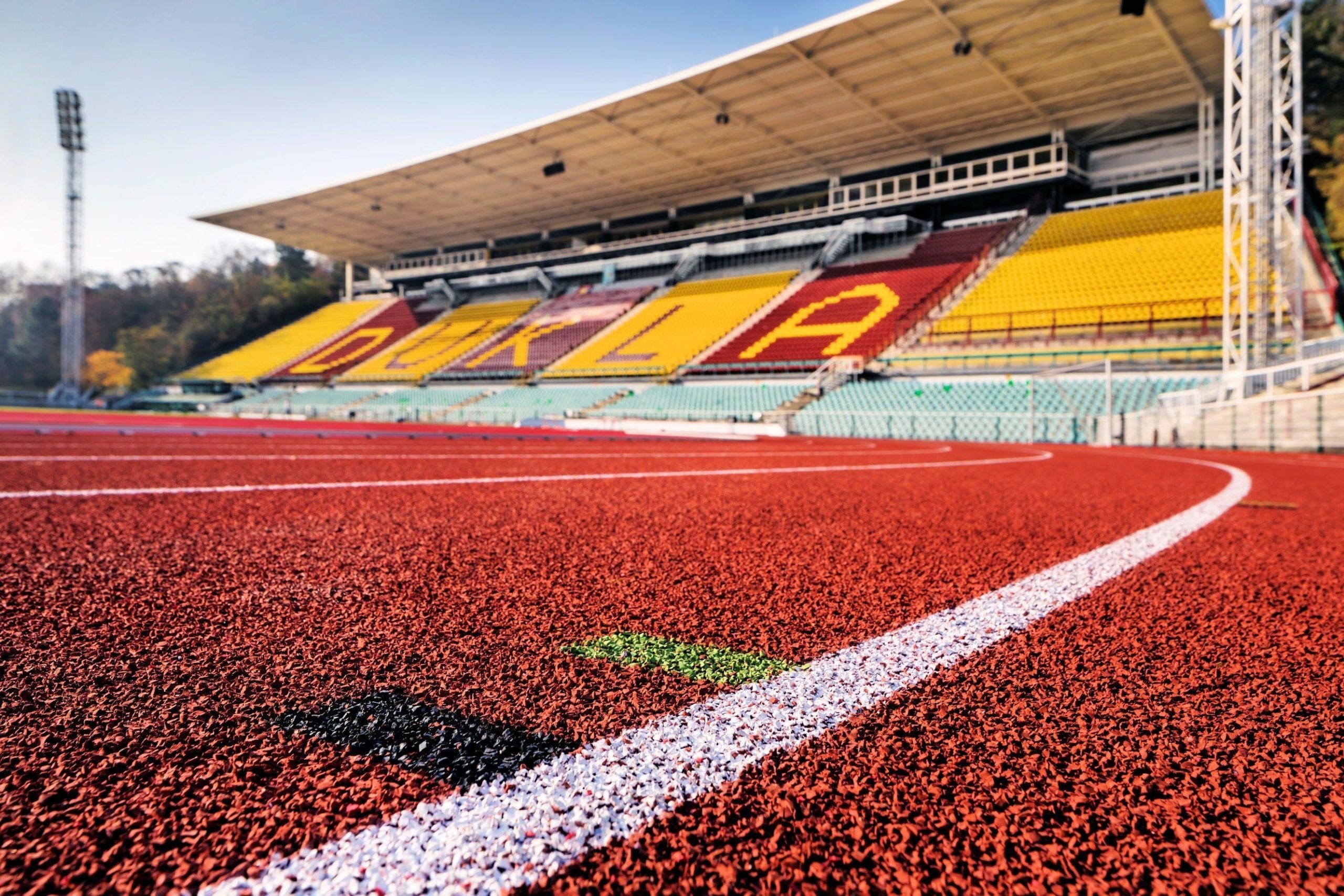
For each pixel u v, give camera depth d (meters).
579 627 1.70
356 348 41.09
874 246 31.73
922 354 23.59
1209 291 20.33
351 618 1.74
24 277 63.34
